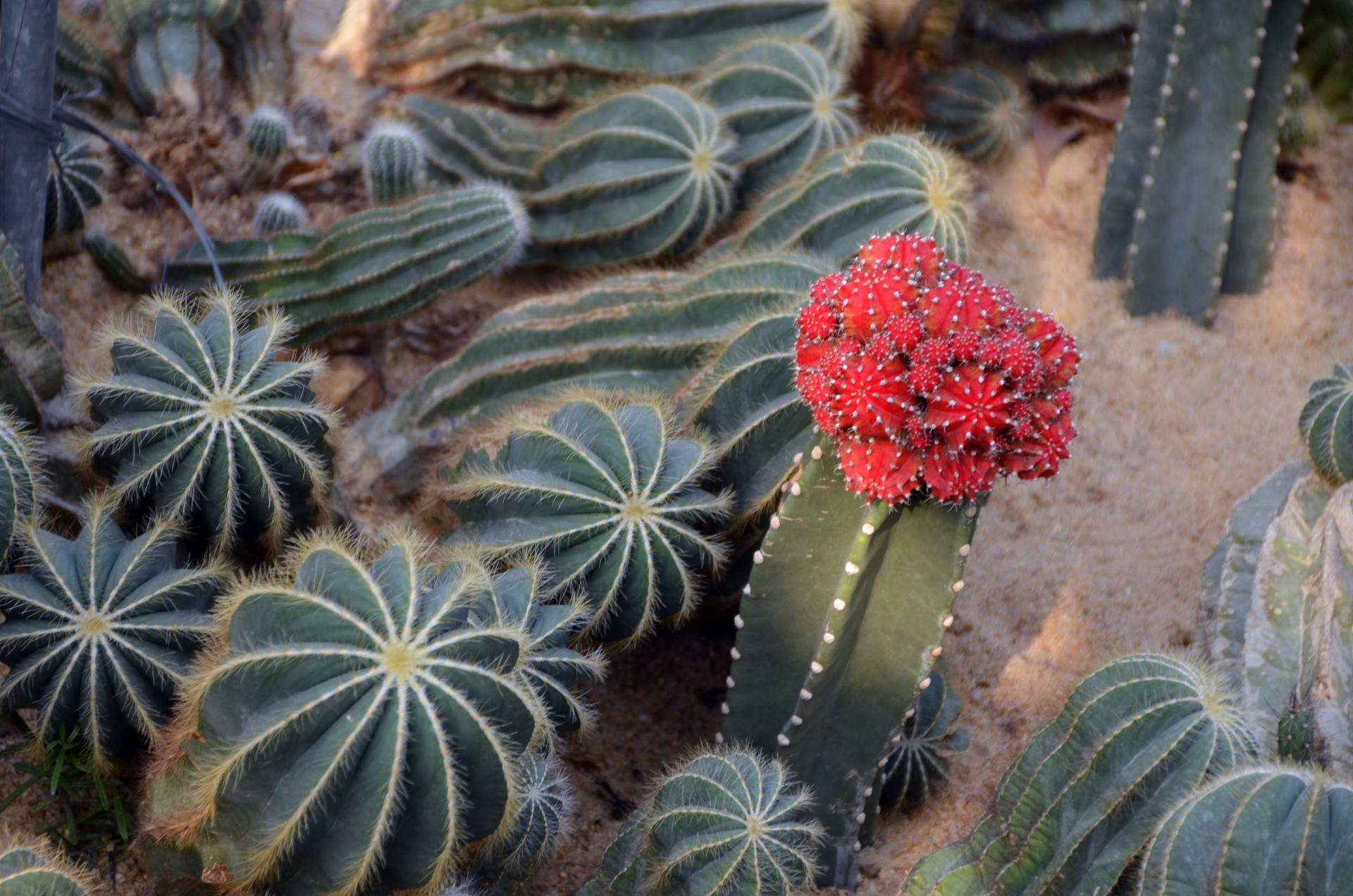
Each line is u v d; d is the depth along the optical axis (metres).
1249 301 4.84
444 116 4.95
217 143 4.72
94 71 4.67
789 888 2.51
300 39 5.32
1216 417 4.51
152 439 2.92
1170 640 3.85
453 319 4.65
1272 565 3.56
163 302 3.16
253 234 4.55
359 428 4.20
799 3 4.97
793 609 2.90
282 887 2.35
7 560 2.81
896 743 3.22
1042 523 4.19
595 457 3.04
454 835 2.23
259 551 3.16
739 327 3.46
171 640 2.71
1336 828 2.19
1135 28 5.14
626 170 4.45
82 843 2.86
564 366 3.81
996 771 3.45
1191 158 4.66
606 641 3.14
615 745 3.59
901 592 2.84
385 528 3.62
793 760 3.05
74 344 4.23
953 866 2.83
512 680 2.30
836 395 2.59
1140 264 4.77
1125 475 4.33
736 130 4.64
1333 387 3.57
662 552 3.01
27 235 3.60
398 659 2.18
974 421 2.50
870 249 2.76
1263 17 4.49
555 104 5.17
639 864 2.70
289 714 2.15
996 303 2.62
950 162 4.03
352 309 4.32
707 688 3.79
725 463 3.28
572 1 4.99
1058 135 5.33
